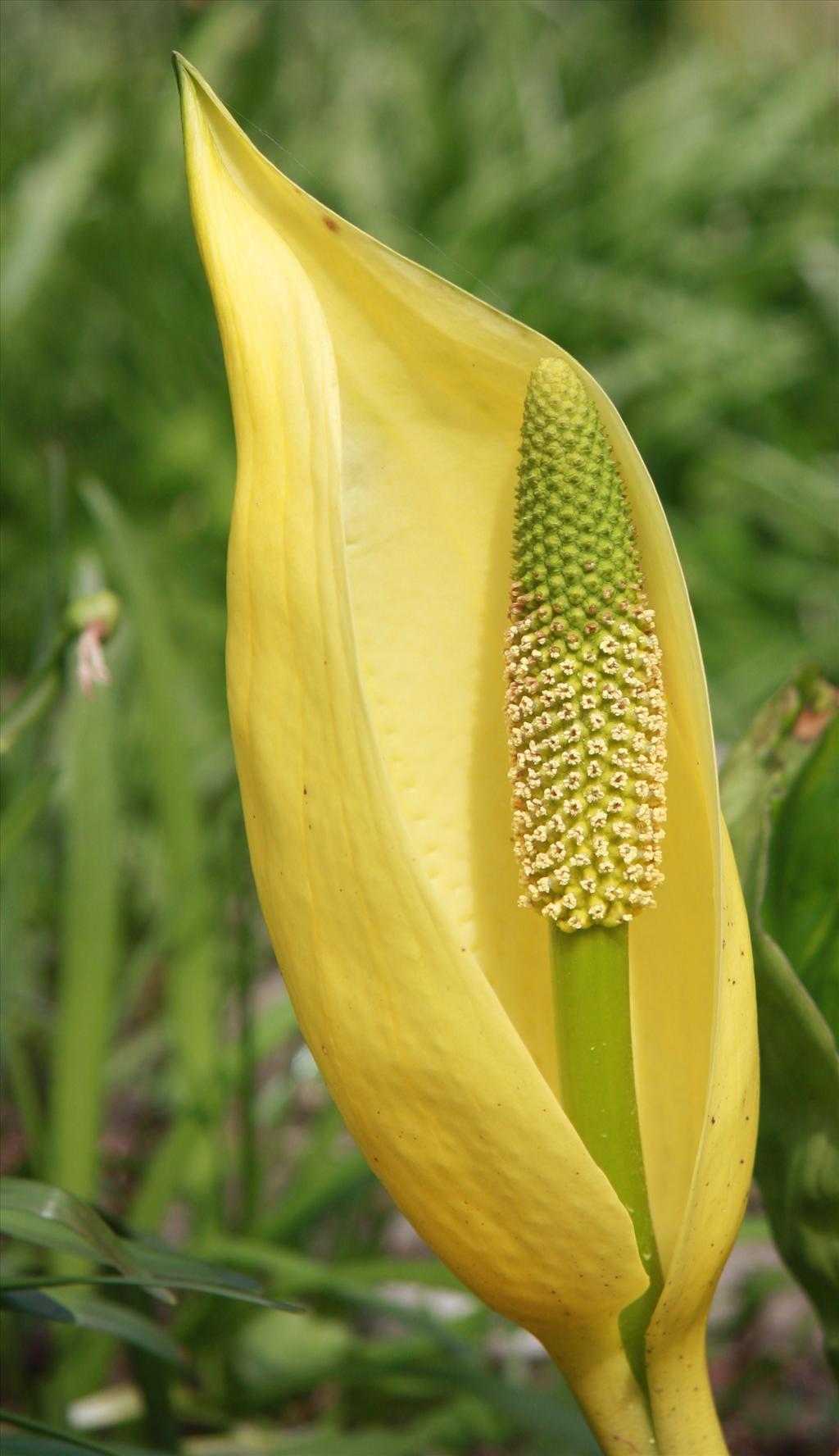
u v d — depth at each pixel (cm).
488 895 55
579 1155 49
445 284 50
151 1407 61
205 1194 71
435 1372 64
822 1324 55
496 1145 49
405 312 51
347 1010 50
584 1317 50
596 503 50
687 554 150
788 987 52
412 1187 50
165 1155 70
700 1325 51
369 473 54
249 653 50
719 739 118
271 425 49
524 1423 63
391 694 55
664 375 157
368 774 49
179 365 154
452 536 54
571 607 50
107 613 60
